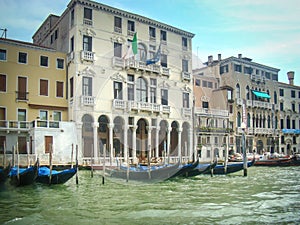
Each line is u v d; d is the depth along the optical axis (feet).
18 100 82.69
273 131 139.44
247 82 131.54
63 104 87.66
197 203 37.68
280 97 148.66
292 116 152.87
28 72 84.69
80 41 84.33
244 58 136.26
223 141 70.18
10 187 52.47
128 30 90.43
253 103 130.72
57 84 87.66
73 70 82.79
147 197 41.91
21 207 36.96
